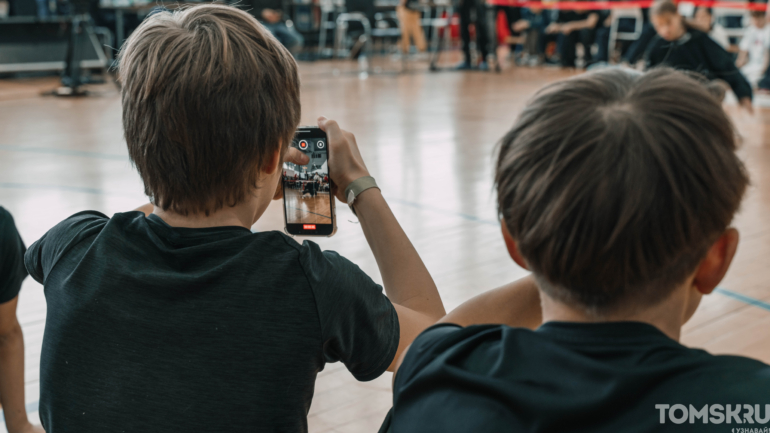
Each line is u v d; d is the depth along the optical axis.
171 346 0.70
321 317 0.71
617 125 0.46
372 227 0.87
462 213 3.31
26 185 3.70
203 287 0.71
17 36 8.44
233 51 0.72
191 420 0.69
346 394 1.73
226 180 0.73
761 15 8.65
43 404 0.74
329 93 7.84
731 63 4.86
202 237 0.75
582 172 0.45
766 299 2.27
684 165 0.45
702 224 0.46
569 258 0.47
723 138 0.47
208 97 0.70
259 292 0.71
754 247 2.80
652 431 0.46
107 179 3.86
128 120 0.75
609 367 0.48
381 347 0.76
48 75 9.66
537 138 0.48
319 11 12.80
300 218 0.93
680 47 4.81
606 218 0.45
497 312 0.70
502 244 2.86
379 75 10.06
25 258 0.86
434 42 11.40
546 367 0.50
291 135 0.78
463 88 8.62
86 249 0.76
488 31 11.18
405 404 0.56
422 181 3.93
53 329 0.74
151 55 0.72
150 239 0.75
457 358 0.55
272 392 0.71
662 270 0.47
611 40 11.39
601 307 0.50
